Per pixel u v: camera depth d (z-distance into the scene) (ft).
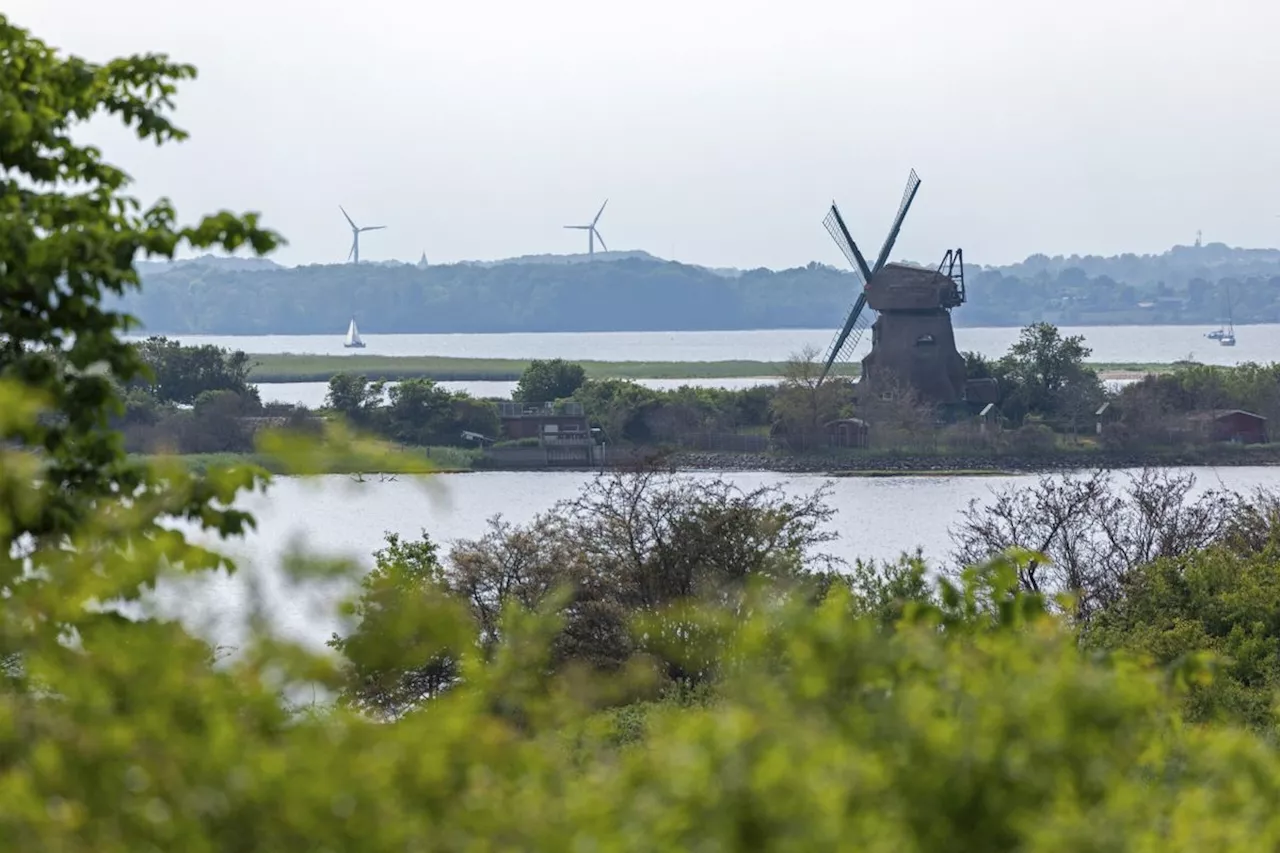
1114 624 423.23
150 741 55.83
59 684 60.13
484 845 55.93
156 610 73.05
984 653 73.87
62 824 51.13
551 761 62.28
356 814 54.34
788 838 52.70
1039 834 54.95
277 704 61.52
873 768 56.03
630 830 54.34
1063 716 62.03
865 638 67.97
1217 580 426.10
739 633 70.03
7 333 115.75
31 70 126.82
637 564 485.15
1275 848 67.31
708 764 55.31
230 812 53.42
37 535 100.58
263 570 67.21
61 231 113.39
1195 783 74.64
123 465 116.47
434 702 65.21
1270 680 307.17
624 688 71.82
